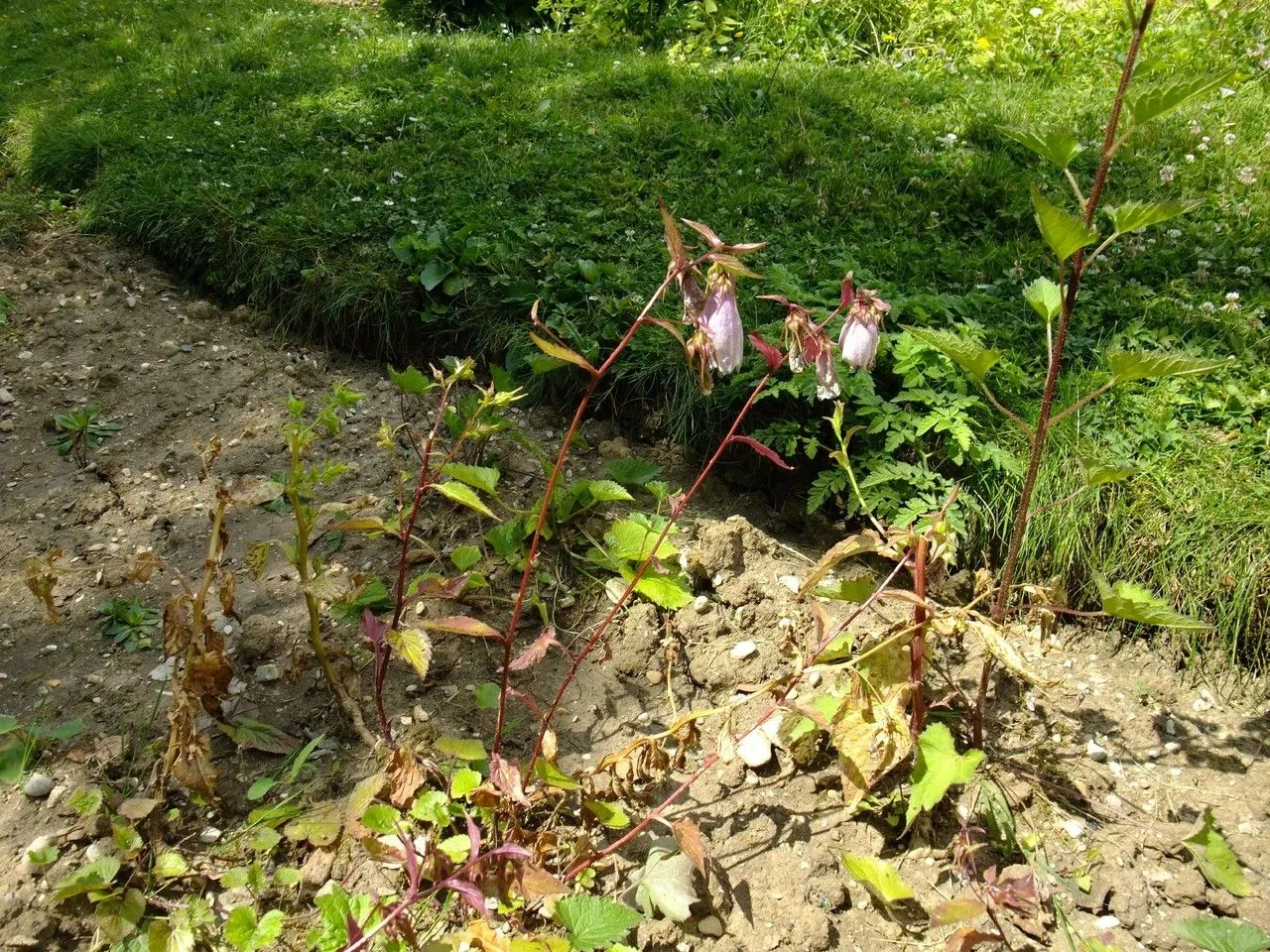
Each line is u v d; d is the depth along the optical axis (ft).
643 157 17.07
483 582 9.14
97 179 17.47
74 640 9.08
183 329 14.26
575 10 25.75
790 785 7.84
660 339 12.04
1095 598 9.82
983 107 18.89
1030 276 13.69
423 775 6.87
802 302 11.72
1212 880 7.23
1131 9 6.33
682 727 6.99
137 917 6.66
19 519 10.68
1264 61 20.74
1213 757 8.45
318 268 13.99
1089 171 16.65
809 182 16.17
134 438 12.01
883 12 23.03
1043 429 7.65
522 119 18.45
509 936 6.61
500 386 10.89
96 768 7.76
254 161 17.35
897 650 7.14
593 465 11.49
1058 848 7.55
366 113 19.22
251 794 7.43
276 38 24.22
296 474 7.16
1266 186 16.42
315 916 6.76
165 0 28.07
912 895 6.92
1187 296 13.16
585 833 6.97
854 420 10.85
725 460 11.56
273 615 9.27
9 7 29.04
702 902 7.02
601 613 9.37
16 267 15.51
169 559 10.08
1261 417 10.89
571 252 13.89
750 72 20.30
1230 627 9.27
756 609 9.34
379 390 13.04
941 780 6.81
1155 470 10.03
